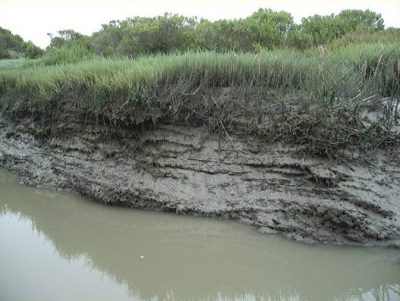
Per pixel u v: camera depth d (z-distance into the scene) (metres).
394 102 7.79
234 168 7.79
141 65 9.34
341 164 7.02
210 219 7.44
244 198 7.45
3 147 11.66
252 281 5.74
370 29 12.98
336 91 7.52
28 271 6.01
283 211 7.02
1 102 12.77
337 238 6.46
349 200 6.62
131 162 8.70
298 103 7.70
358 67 8.73
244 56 9.33
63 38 21.16
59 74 11.12
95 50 16.77
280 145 7.55
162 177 8.23
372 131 7.30
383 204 6.54
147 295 5.48
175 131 8.46
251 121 7.89
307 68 8.46
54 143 10.34
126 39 14.72
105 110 9.02
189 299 5.38
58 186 9.48
